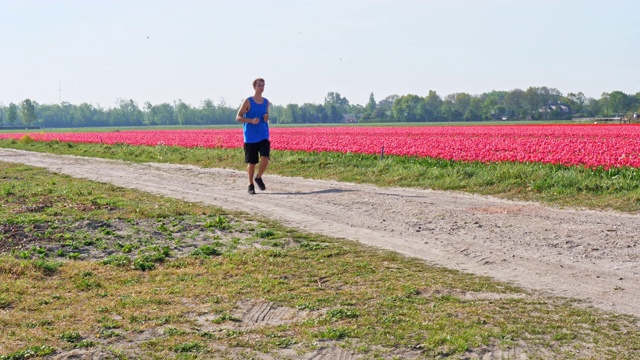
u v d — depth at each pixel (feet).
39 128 613.93
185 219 42.60
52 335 20.97
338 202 48.62
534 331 20.84
